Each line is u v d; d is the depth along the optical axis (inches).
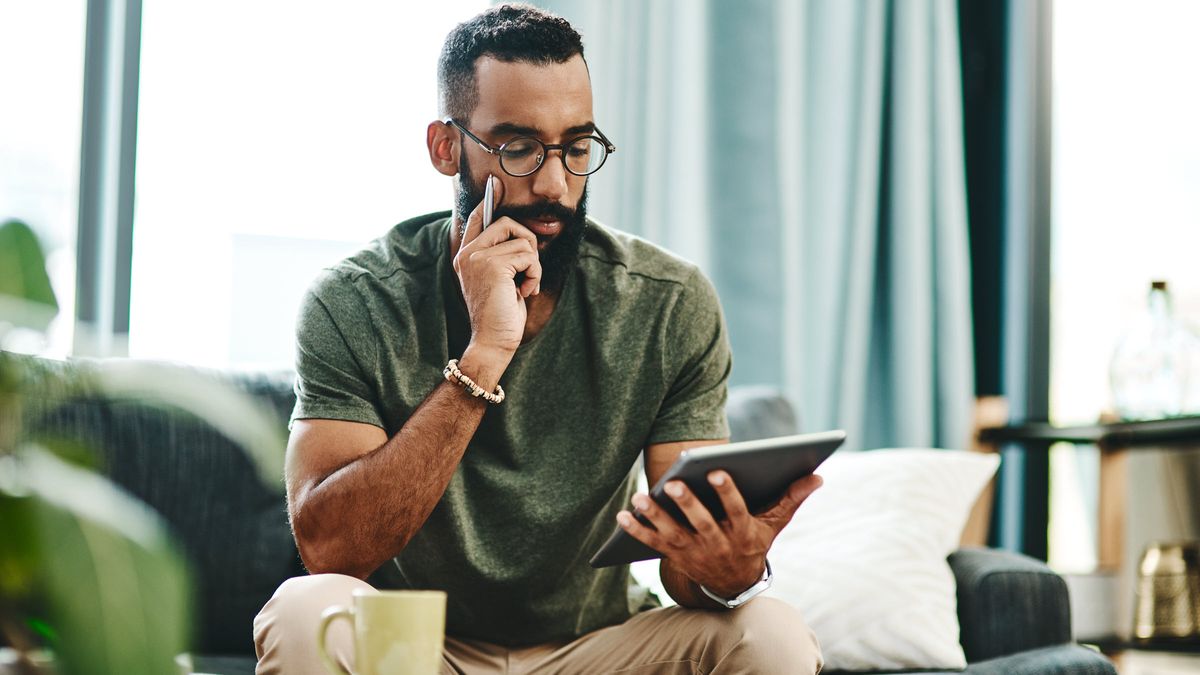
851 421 108.3
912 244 110.9
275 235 95.5
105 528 21.5
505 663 60.2
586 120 59.6
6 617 21.7
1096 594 93.6
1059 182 121.7
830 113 110.3
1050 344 120.1
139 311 92.3
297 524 56.2
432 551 60.7
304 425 58.8
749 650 52.3
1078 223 122.3
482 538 60.8
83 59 91.0
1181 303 123.6
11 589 21.4
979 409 109.0
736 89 106.6
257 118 95.1
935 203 113.2
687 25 103.1
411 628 34.9
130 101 91.1
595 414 61.9
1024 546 117.2
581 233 60.9
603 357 62.1
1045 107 121.0
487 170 59.7
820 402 107.9
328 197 96.7
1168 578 99.7
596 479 61.4
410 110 98.5
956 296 111.7
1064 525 118.9
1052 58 122.1
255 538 73.3
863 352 109.3
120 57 90.7
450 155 62.9
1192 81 126.5
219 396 27.8
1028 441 104.3
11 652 22.2
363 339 60.6
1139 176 124.3
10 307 24.1
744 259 105.6
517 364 61.4
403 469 54.9
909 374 109.9
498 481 60.6
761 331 105.1
